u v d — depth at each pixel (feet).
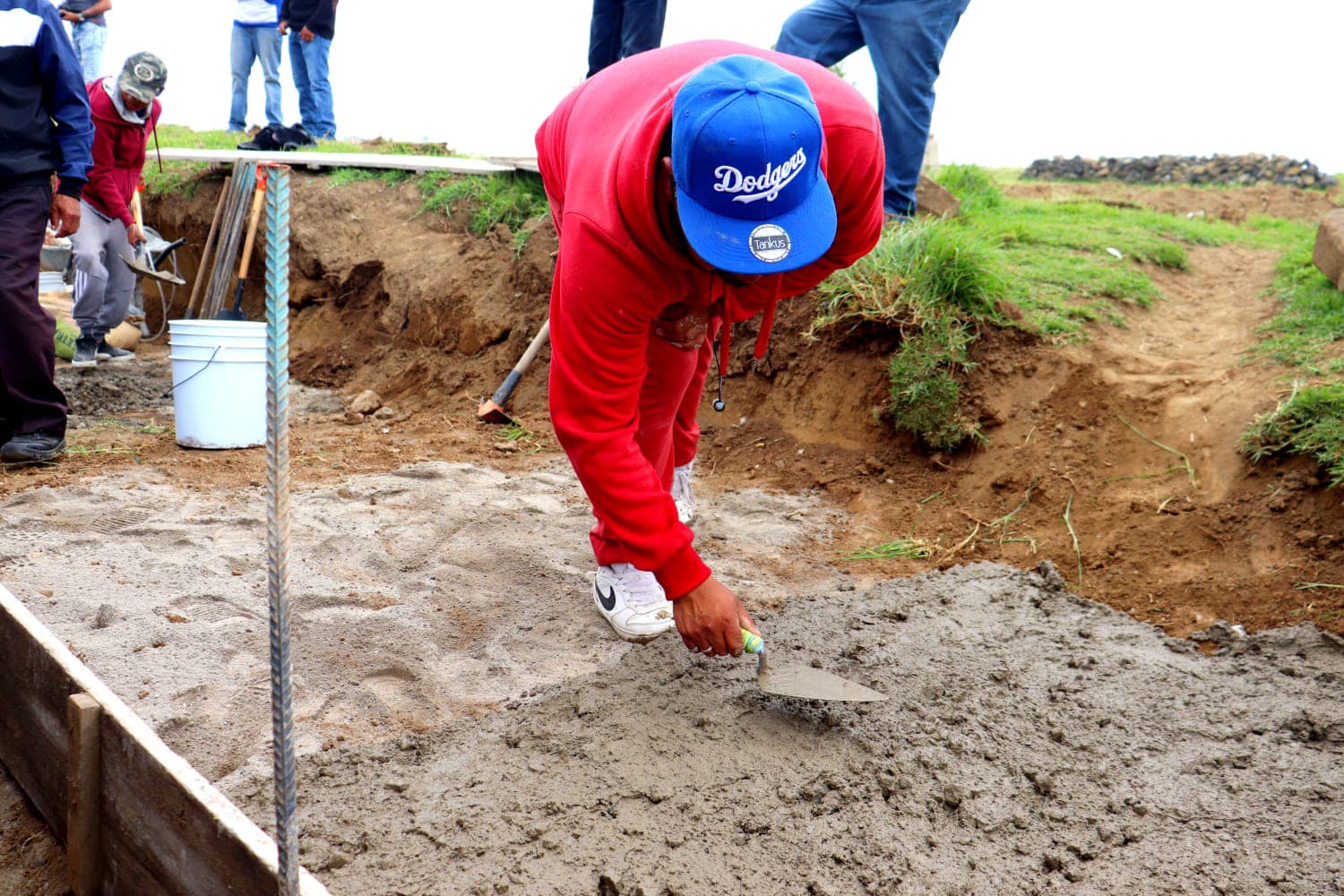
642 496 6.79
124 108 19.16
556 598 10.41
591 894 6.09
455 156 29.43
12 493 13.21
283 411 4.10
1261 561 10.30
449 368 20.17
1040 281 15.98
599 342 6.47
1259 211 31.19
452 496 13.55
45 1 13.80
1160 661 8.86
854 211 6.70
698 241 5.39
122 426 17.70
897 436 14.06
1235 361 13.06
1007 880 6.27
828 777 7.14
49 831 7.11
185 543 11.44
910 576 11.21
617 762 7.33
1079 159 44.57
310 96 31.96
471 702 8.46
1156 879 6.25
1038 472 12.39
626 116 6.64
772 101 5.33
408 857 6.38
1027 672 8.69
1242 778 7.20
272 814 6.74
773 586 10.86
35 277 14.29
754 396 15.97
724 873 6.25
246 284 24.82
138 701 7.99
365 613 9.83
